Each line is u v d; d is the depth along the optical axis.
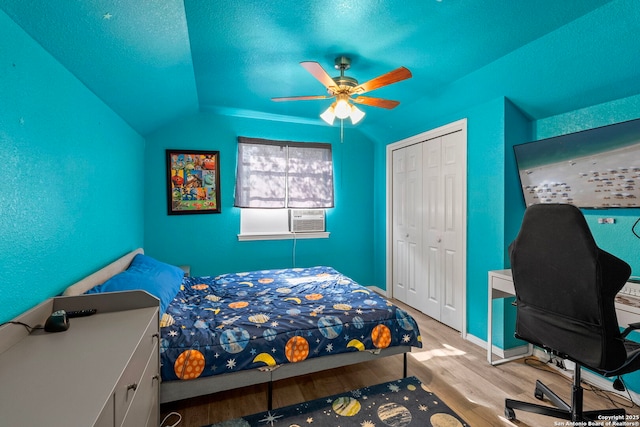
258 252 3.81
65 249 1.56
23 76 1.22
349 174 4.29
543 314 1.57
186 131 3.46
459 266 3.04
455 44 2.05
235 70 2.41
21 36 1.21
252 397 1.98
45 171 1.38
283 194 3.85
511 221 2.58
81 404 0.74
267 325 1.88
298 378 2.21
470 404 1.91
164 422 1.74
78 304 1.43
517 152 2.49
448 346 2.73
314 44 2.03
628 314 1.65
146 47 1.71
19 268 1.20
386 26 1.83
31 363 0.95
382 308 2.17
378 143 4.35
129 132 2.71
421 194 3.60
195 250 3.53
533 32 1.90
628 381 1.98
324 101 3.15
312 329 1.90
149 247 3.35
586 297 1.35
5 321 1.12
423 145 3.56
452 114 3.08
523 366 2.38
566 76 2.09
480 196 2.77
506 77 2.36
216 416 1.80
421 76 2.53
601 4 1.62
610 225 2.12
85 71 1.66
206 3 1.59
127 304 1.50
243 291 2.54
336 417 1.77
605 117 2.13
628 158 1.89
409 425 1.70
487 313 2.68
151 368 1.37
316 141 4.07
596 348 1.34
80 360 0.98
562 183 2.26
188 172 3.46
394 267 4.14
